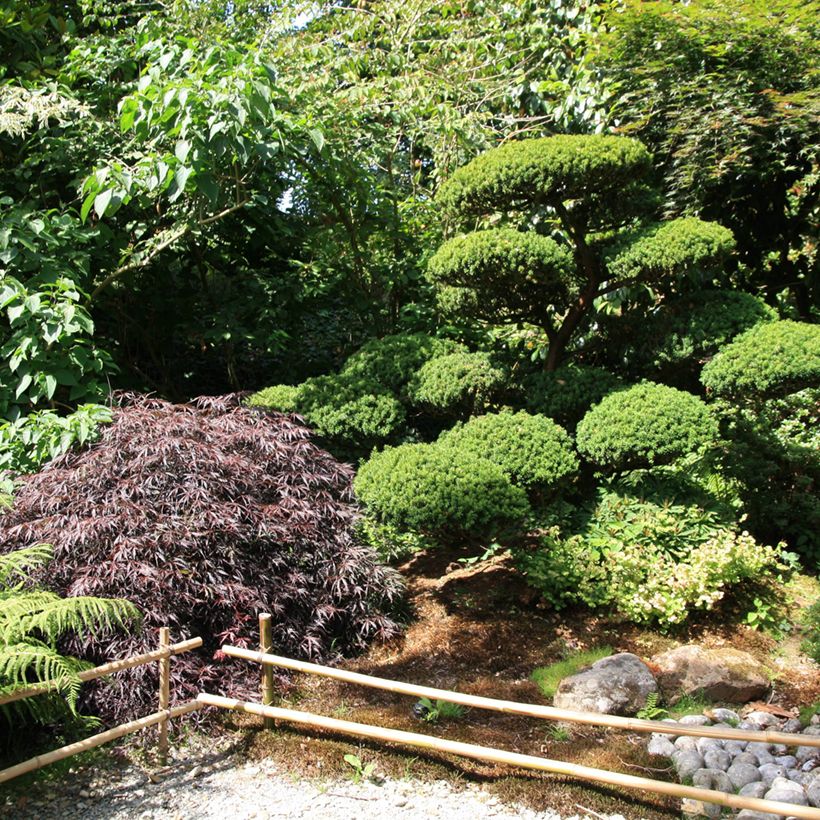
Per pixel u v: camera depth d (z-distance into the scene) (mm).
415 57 7484
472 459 4605
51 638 3066
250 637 3955
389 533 5258
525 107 7055
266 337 6609
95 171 5141
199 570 3898
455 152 6691
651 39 6055
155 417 4355
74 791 3129
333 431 5383
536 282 5301
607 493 5105
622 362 5590
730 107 5727
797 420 5836
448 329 6480
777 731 3492
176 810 3018
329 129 6113
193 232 5613
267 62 5242
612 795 3061
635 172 5188
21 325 4941
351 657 4336
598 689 3637
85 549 3760
